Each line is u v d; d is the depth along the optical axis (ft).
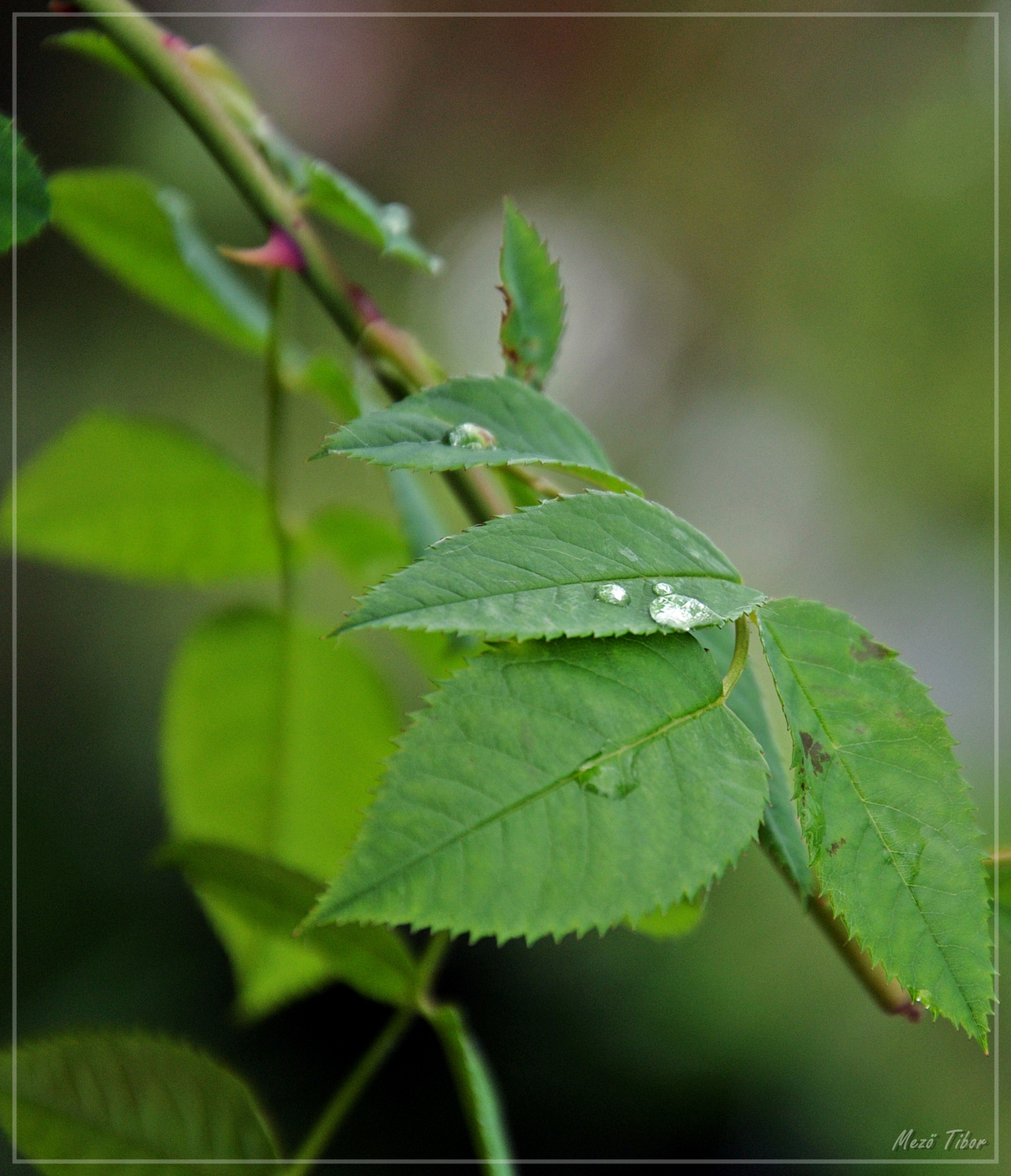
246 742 1.85
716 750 1.33
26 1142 1.46
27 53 4.13
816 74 6.30
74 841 4.86
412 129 5.92
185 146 4.42
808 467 6.69
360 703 1.86
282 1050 5.15
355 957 1.50
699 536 1.37
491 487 1.52
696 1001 4.94
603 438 6.93
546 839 1.30
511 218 1.51
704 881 1.31
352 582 1.92
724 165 6.57
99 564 1.85
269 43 5.14
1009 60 5.84
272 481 1.71
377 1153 5.09
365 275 5.67
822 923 1.42
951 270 6.19
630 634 1.34
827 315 6.57
